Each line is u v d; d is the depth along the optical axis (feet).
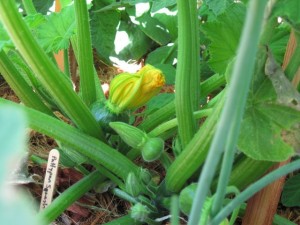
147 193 1.43
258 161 1.27
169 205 1.39
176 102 1.34
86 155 1.45
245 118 1.14
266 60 1.08
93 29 2.10
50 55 1.68
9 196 0.23
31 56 1.26
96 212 1.59
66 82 1.34
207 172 0.59
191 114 1.35
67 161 1.52
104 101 1.51
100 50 2.11
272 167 1.30
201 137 1.24
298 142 1.13
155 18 2.12
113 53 2.19
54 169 1.47
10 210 0.23
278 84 1.10
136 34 2.20
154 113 1.57
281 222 1.45
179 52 1.29
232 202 0.77
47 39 1.45
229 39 1.23
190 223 0.67
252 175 1.31
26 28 1.21
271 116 1.14
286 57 1.16
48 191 1.49
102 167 1.50
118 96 1.44
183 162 1.31
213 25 1.22
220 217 0.78
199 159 1.28
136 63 2.25
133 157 1.58
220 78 1.53
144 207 1.29
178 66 1.30
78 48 1.48
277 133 1.13
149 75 1.40
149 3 2.11
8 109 0.24
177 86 1.32
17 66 1.65
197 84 1.46
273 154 1.12
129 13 2.10
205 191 0.61
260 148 1.12
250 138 1.13
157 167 1.73
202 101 1.72
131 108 1.49
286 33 1.41
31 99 1.54
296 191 1.58
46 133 1.40
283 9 0.95
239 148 1.12
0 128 0.23
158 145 1.30
